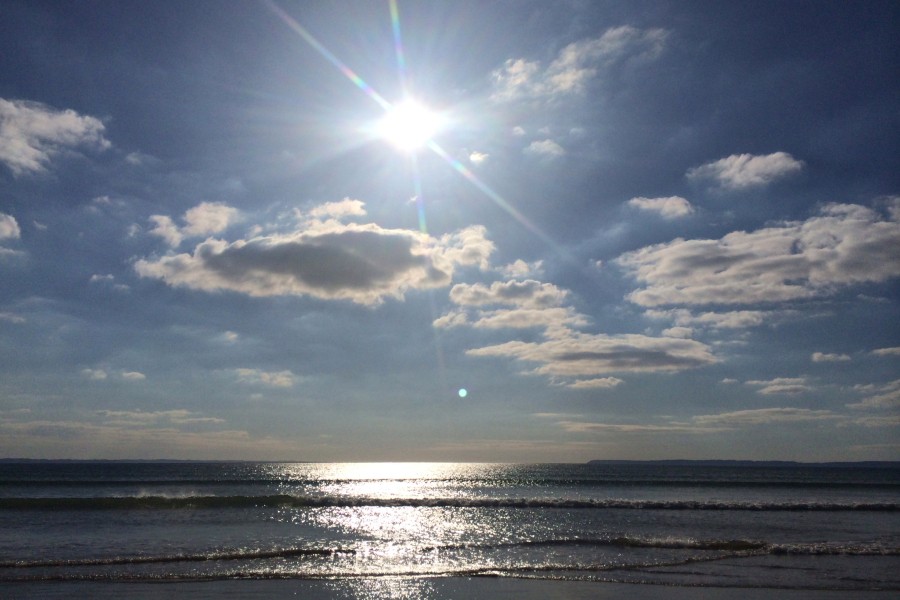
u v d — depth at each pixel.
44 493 54.62
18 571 18.44
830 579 18.27
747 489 72.62
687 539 25.86
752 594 16.34
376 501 44.28
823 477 125.00
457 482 90.12
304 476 112.44
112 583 16.97
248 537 26.34
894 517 38.22
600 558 21.56
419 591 16.48
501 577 18.31
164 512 36.84
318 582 17.44
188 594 15.80
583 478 108.56
